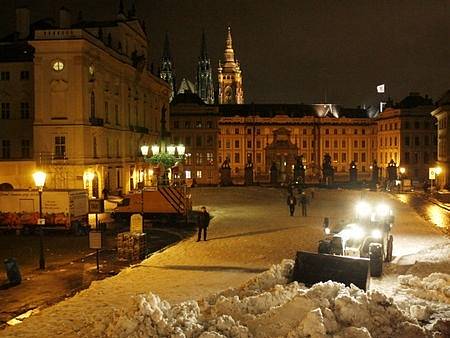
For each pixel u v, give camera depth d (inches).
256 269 1067.3
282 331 529.0
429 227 1716.3
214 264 1122.0
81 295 849.5
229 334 524.1
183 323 549.6
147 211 1947.6
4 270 1141.7
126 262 1193.4
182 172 3225.9
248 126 6181.1
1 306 839.1
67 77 2356.1
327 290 586.2
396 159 5418.3
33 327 673.0
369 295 567.5
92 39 2469.2
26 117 2642.7
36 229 1670.8
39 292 928.3
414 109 5310.0
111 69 2783.0
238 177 5654.5
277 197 3053.6
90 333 587.5
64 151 2381.9
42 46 2348.7
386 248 1109.1
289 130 6235.2
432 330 544.4
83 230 1660.9
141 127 3344.0
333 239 942.4
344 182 4626.0
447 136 3676.2
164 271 1049.5
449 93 3863.2
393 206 2485.2
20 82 2637.8
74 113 2365.9
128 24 3171.8
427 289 786.2
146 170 3326.8
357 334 498.3
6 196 1676.9
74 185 2367.1
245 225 1801.2
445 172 3683.6
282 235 1534.2
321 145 6294.3
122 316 559.8
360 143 6328.7
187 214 1971.0
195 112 5280.5
